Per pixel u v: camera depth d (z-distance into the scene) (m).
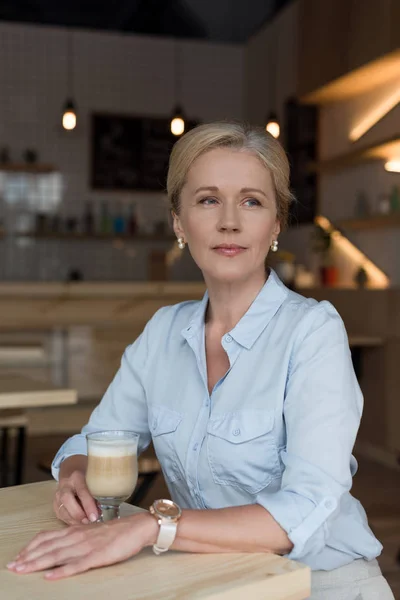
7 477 3.51
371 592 1.25
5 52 7.20
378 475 4.36
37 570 0.96
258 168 1.27
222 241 1.27
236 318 1.34
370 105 5.36
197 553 1.02
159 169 7.63
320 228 5.70
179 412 1.33
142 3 6.98
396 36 4.27
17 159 7.29
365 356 4.89
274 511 1.04
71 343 5.34
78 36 7.38
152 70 7.59
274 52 6.99
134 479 1.13
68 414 5.28
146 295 5.66
